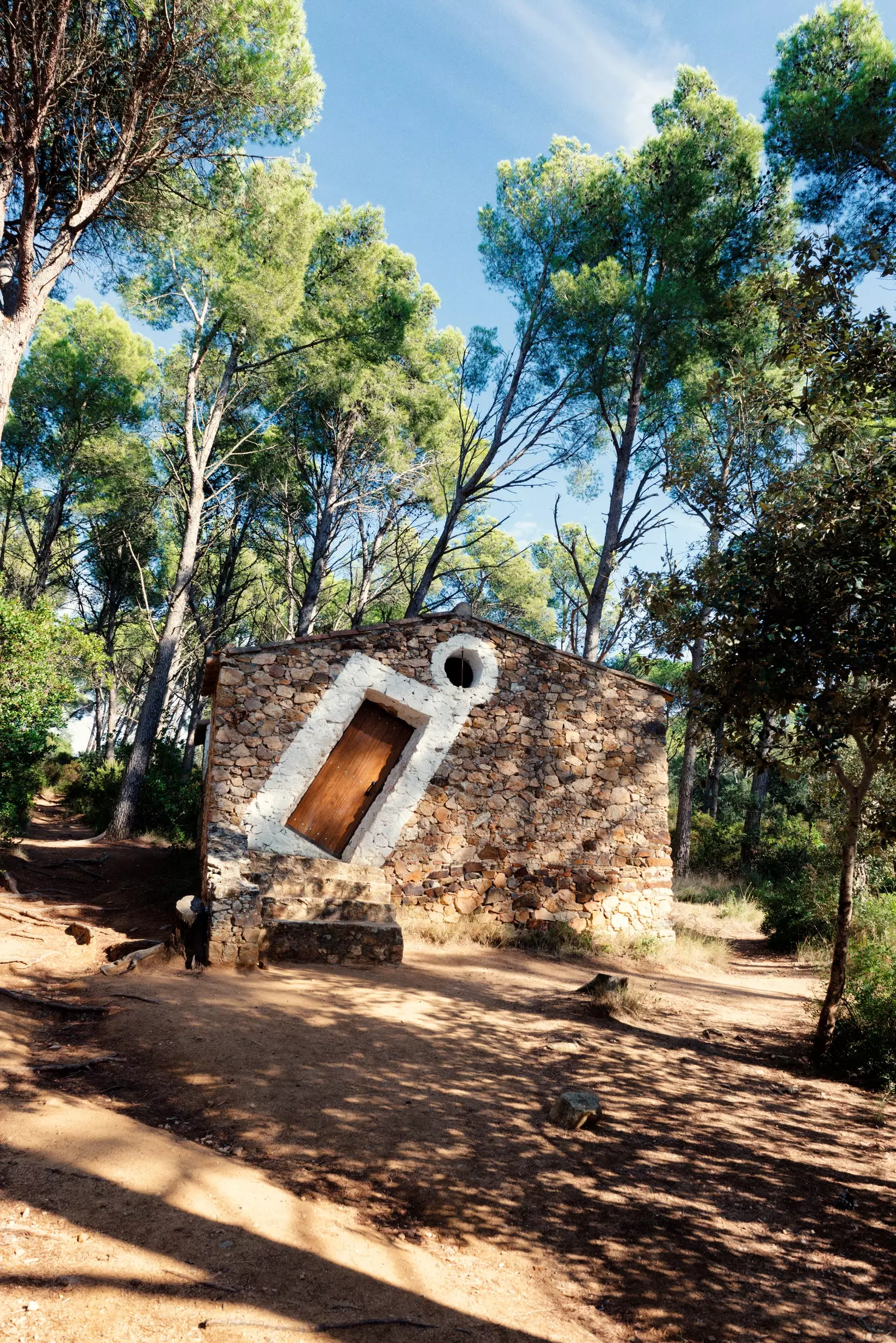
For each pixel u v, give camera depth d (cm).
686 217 1706
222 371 2080
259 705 1066
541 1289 371
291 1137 473
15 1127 407
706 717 737
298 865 998
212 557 2953
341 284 1948
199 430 2262
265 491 2336
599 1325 350
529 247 1764
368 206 1970
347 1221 394
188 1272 318
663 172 1716
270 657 1083
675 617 778
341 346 1906
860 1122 603
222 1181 396
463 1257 387
